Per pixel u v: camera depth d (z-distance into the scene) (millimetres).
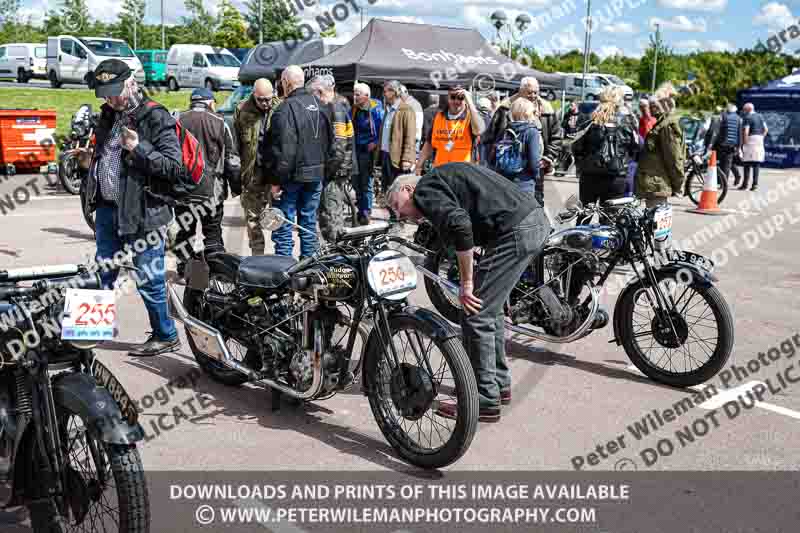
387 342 3990
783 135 21750
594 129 7547
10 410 3178
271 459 3977
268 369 4414
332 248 4094
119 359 5379
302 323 4250
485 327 4344
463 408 3701
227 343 4715
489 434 4332
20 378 3092
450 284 4848
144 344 5500
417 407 3902
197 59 30344
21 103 22266
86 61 28594
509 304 5344
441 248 5707
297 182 7109
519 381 5164
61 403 2920
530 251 4270
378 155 11477
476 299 4184
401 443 4008
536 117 8047
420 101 14766
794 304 7164
